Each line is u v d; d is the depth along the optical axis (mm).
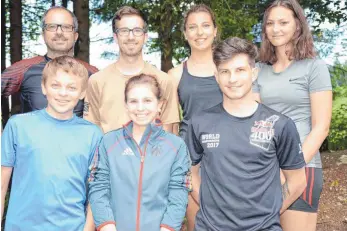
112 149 2650
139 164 2604
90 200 2627
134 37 3350
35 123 2705
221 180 2494
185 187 2639
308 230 2908
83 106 3672
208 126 2590
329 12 8086
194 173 2758
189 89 3439
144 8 6199
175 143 2674
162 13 6102
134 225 2551
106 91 3381
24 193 2621
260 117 2535
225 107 2617
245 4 6754
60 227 2613
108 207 2578
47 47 3861
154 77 2742
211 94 3395
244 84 2523
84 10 8438
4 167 2691
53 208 2600
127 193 2578
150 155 2621
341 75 8523
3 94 3771
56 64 2713
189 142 2697
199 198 2637
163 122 3455
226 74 2543
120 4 6328
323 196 6246
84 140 2742
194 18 3449
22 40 10477
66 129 2738
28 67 3779
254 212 2441
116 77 3408
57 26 3779
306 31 2906
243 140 2500
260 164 2479
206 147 2566
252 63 2588
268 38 2994
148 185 2582
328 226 5367
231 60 2520
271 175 2494
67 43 3852
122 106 3355
